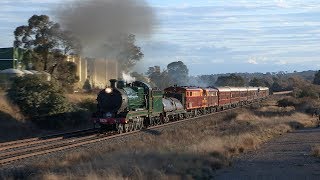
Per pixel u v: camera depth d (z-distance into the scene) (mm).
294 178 18203
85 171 16922
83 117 40500
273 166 21312
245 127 39344
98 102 33844
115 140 29031
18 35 53719
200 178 18125
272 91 151250
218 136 31547
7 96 36969
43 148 24703
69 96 45812
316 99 90000
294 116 56156
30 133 33781
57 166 18578
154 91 40000
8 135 31562
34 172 17328
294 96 95000
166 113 43469
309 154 25234
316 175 18812
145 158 20562
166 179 17031
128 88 35594
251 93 92688
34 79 37312
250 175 18922
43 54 53438
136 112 35281
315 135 36906
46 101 36906
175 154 21953
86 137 29891
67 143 26844
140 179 16453
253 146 28562
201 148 24594
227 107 73625
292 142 31922
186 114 51625
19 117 35219
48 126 36812
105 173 16641
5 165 19359
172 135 32125
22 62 55625
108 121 33156
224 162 21688
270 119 50312
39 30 53625
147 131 35656
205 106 59531
